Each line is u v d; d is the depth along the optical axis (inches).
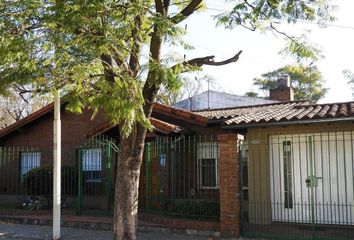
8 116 1259.2
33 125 802.8
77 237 488.4
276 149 529.3
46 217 592.4
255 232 455.5
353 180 482.9
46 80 334.0
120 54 329.7
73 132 764.0
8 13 323.3
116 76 329.7
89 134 666.8
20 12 324.5
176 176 599.5
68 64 326.0
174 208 540.1
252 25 406.3
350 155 492.7
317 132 507.5
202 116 613.6
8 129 802.2
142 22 345.7
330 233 448.5
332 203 497.0
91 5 310.3
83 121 759.1
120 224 373.7
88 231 522.3
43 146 789.9
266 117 515.8
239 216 456.4
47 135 789.2
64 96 352.8
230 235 454.3
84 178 703.7
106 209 647.1
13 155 794.2
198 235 476.1
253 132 538.6
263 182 528.1
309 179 496.7
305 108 563.8
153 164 605.0
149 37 370.6
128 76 325.7
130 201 375.6
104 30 319.0
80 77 326.3
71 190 687.1
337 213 494.3
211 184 583.2
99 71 338.0
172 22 348.2
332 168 500.7
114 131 657.0
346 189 491.2
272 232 456.1
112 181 652.1
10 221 597.9
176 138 607.8
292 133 520.4
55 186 483.5
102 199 683.4
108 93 318.0
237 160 459.5
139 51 351.6
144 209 585.3
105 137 666.8
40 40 317.4
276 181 526.6
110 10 326.6
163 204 558.6
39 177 679.1
